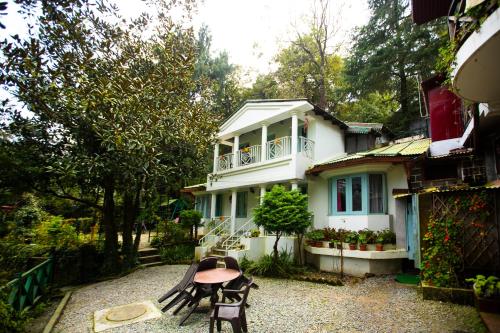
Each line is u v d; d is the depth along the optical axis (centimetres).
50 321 561
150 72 1008
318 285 805
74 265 998
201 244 1332
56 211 1448
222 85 2517
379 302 615
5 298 496
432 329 462
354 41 2070
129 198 1145
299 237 1071
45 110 847
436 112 950
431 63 1627
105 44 914
